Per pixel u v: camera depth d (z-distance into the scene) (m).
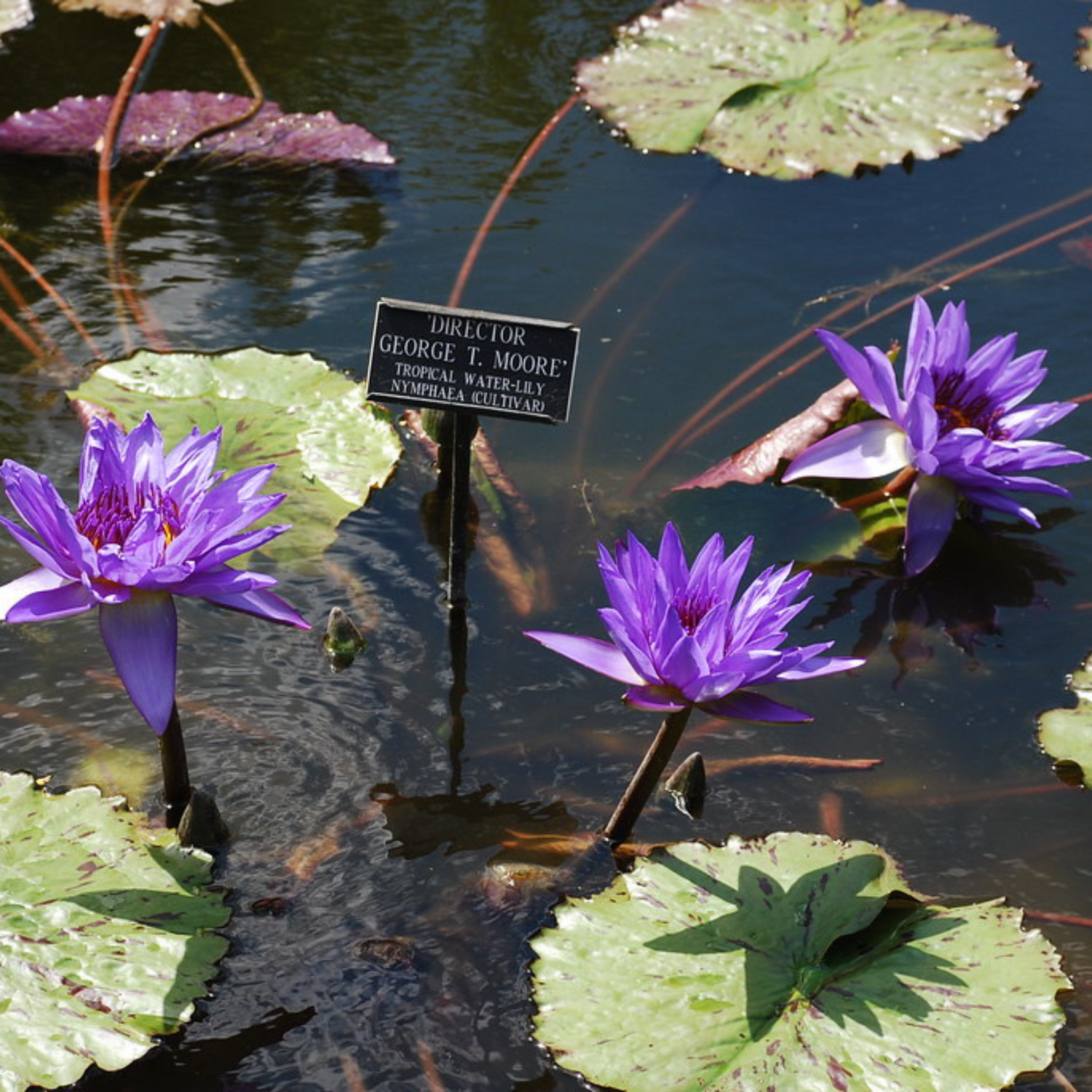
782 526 2.33
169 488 1.58
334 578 2.14
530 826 1.70
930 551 2.19
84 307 2.73
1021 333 2.77
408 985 1.46
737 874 1.54
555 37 4.06
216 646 1.99
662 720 1.91
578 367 2.67
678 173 3.41
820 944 1.45
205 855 1.56
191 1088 1.34
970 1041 1.33
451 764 1.80
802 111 3.57
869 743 1.89
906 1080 1.28
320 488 2.24
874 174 3.43
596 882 1.61
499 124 3.58
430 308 1.96
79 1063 1.26
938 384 2.29
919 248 3.10
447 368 1.98
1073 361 2.68
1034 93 3.71
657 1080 1.29
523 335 1.96
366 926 1.53
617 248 3.07
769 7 4.01
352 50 3.93
